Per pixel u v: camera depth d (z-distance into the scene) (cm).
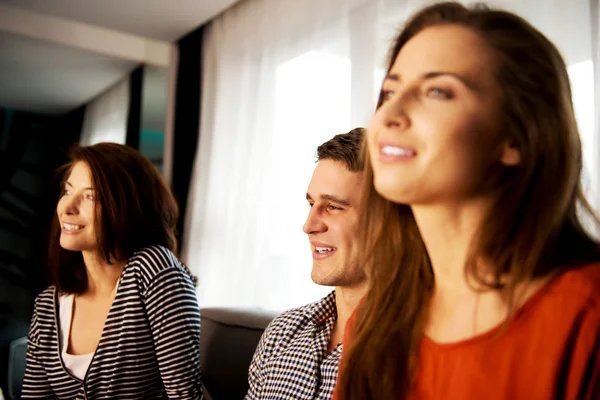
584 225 52
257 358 101
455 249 48
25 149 364
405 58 46
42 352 131
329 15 201
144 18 268
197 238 267
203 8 254
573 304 40
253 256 225
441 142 41
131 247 131
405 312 54
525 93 43
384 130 43
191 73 286
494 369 42
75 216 126
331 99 196
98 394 123
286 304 201
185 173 281
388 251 58
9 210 349
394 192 43
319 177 89
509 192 44
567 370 39
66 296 136
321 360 88
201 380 131
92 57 292
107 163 129
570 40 123
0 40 269
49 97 364
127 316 123
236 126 252
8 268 342
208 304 251
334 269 87
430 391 47
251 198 231
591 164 115
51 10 261
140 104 298
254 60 242
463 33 44
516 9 130
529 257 43
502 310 44
